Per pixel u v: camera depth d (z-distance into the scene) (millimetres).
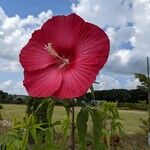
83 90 365
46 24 397
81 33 381
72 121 399
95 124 397
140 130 1947
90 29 377
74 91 366
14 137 453
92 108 398
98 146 398
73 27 386
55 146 414
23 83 388
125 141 1447
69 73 376
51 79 380
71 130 403
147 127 1979
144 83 2182
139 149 1696
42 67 389
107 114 543
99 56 371
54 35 392
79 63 375
